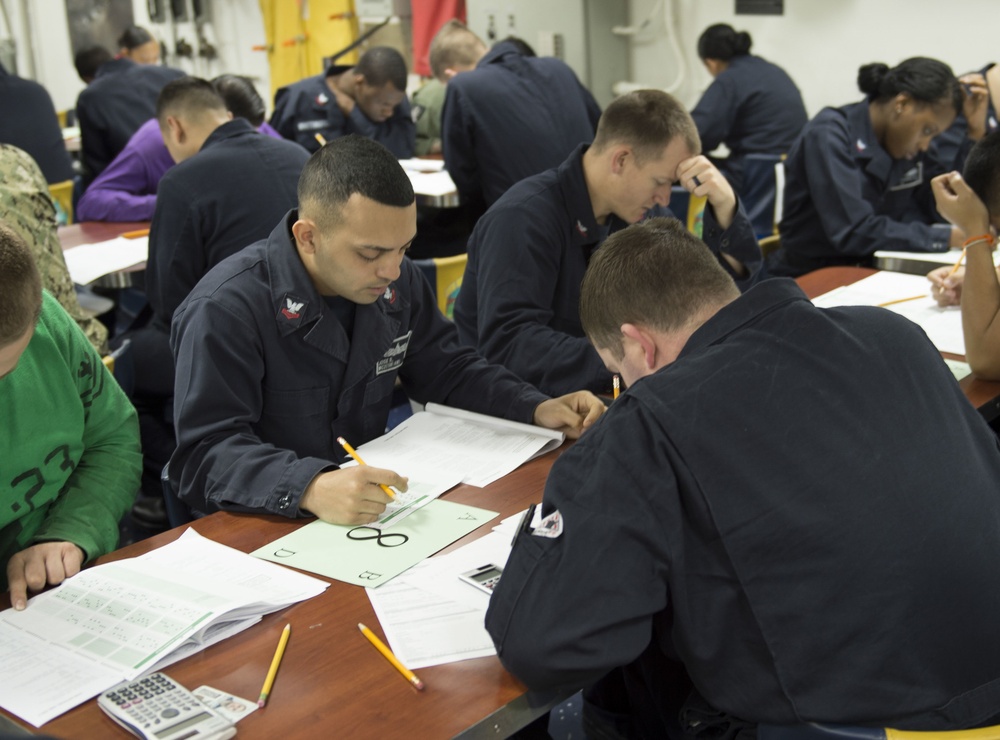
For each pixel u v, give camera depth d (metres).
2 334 1.15
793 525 1.08
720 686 1.13
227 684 1.12
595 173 2.15
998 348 1.93
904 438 1.14
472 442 1.77
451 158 3.93
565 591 1.08
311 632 1.21
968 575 1.12
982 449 1.26
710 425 1.11
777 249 3.72
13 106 4.69
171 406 2.98
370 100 4.94
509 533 1.44
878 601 1.08
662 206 2.33
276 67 7.45
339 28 6.91
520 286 2.16
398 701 1.08
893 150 3.23
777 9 5.03
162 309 2.90
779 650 1.09
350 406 1.83
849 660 1.08
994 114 3.76
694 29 5.40
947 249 3.04
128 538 2.81
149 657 1.14
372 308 1.78
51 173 4.86
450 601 1.27
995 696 1.13
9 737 0.74
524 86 3.85
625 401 1.16
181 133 3.04
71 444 1.51
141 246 3.28
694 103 5.52
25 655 1.17
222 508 1.57
